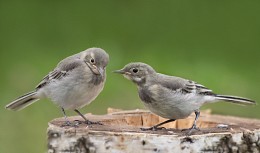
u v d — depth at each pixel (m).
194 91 9.58
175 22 23.12
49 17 23.23
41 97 10.66
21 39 21.86
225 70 19.98
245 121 10.20
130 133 8.83
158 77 9.66
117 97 17.08
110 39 21.86
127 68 9.77
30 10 23.64
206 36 22.53
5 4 23.86
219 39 22.38
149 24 22.95
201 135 8.80
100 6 23.77
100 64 9.94
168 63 20.17
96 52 9.95
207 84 18.80
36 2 24.03
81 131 8.98
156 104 9.52
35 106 16.48
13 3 23.97
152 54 20.77
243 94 18.53
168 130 9.19
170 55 20.92
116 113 10.91
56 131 9.12
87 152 8.98
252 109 17.11
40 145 15.15
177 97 9.42
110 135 8.84
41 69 19.42
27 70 19.41
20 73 19.19
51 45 21.47
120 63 19.78
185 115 9.62
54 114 16.22
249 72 20.17
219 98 9.88
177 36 22.42
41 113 16.23
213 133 8.92
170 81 9.52
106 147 8.88
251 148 9.17
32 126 15.84
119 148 8.83
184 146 8.73
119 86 17.59
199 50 21.62
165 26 22.91
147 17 23.28
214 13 23.61
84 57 10.01
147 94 9.59
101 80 9.98
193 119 10.62
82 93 9.91
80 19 23.12
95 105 16.70
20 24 22.86
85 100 10.06
